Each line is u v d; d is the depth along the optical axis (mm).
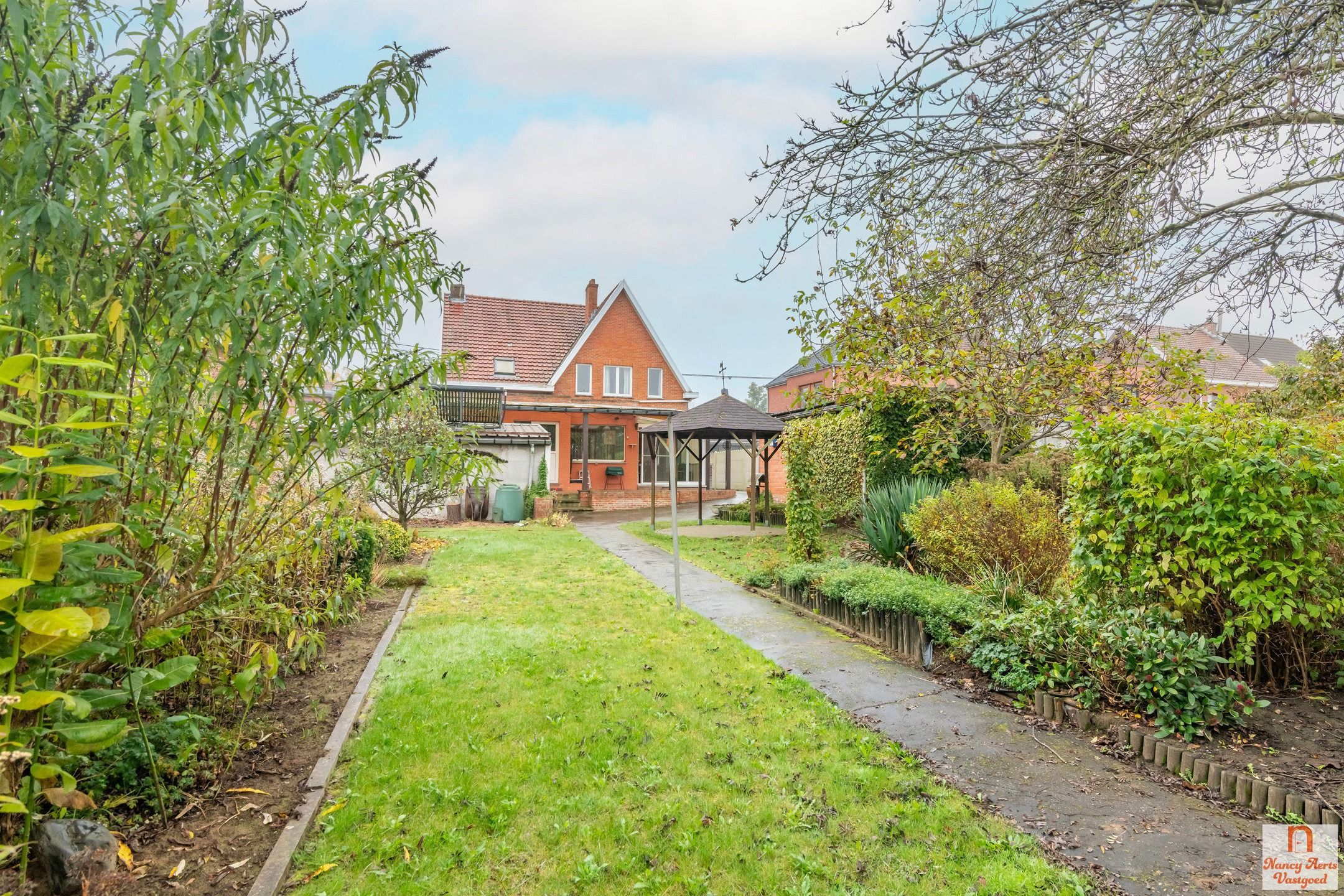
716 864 2873
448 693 4832
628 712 4500
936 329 5715
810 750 4008
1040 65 3242
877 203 3916
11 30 1959
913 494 8906
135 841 2865
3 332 2088
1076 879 2758
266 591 4379
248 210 2547
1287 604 4191
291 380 3150
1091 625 4633
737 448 29141
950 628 5656
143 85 2139
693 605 7922
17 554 2156
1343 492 4258
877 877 2793
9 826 2363
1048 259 3850
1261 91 3109
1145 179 3361
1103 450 5207
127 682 2754
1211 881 2756
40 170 2131
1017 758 3939
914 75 3400
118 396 2127
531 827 3135
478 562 10781
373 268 3082
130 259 2498
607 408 24281
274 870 2707
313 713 4375
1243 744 3861
